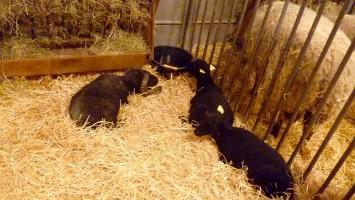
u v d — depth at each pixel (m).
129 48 1.67
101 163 1.16
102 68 1.61
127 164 1.18
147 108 1.48
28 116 1.31
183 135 1.36
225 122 1.31
